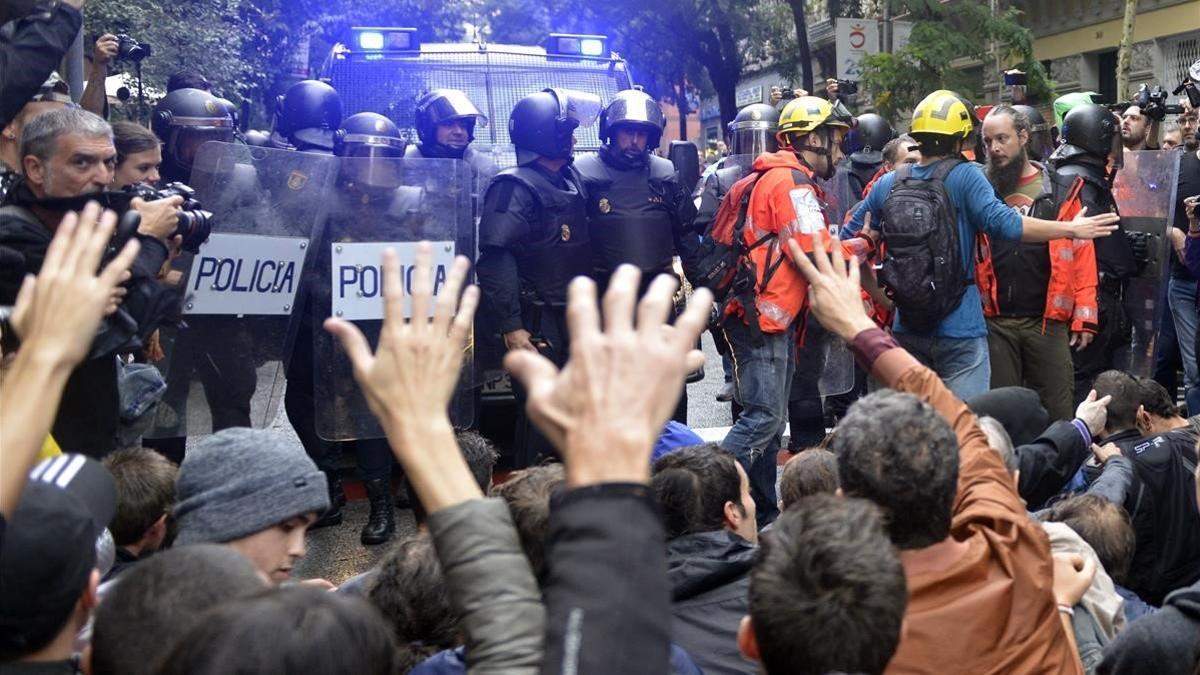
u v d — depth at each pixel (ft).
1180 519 14.02
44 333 5.20
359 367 5.32
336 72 28.68
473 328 17.88
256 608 4.33
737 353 18.86
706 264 18.89
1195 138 25.58
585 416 4.38
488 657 4.99
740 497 10.39
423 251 5.46
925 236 17.03
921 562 7.24
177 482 9.05
